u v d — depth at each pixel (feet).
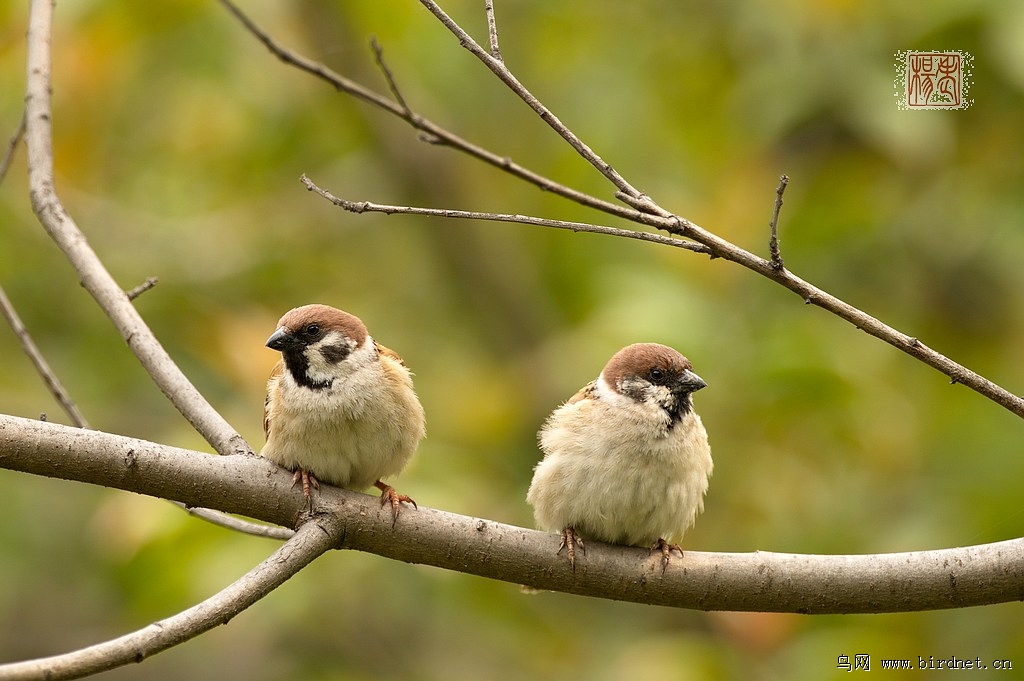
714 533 37.50
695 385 26.91
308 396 26.02
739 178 38.01
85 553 44.98
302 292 48.16
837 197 36.86
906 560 22.70
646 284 38.52
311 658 41.86
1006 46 33.81
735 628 35.24
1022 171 35.86
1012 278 35.94
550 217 47.47
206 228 46.68
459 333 50.96
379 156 51.03
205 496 21.70
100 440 20.68
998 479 34.01
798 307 37.63
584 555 23.65
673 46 44.50
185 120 46.11
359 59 48.65
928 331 36.63
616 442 26.25
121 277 44.45
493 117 50.47
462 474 38.22
